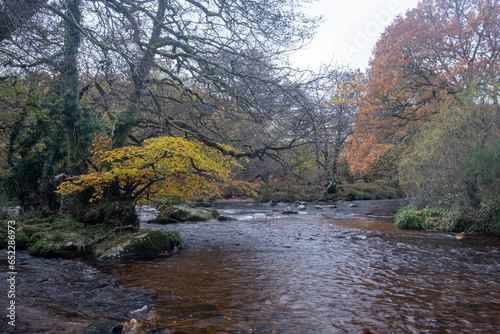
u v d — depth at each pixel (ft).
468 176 37.70
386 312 14.94
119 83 28.89
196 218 51.67
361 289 18.20
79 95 37.01
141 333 12.66
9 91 36.32
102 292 17.75
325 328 13.25
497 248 28.96
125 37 26.66
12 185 38.68
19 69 33.22
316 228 42.14
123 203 34.30
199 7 34.53
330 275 20.98
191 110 35.63
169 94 41.98
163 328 13.15
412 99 71.51
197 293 17.58
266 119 35.50
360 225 44.65
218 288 18.42
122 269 22.66
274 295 17.25
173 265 23.73
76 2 26.58
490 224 36.11
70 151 35.37
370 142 73.82
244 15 32.78
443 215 41.11
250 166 64.85
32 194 37.70
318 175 74.13
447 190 42.24
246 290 18.06
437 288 18.31
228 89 33.22
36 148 39.91
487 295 17.15
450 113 44.32
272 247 30.30
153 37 36.24
